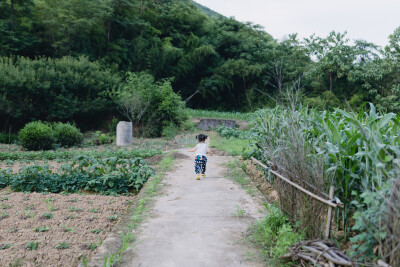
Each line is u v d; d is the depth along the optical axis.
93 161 7.43
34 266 3.27
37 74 19.80
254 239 3.60
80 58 23.17
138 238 3.64
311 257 2.78
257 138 7.12
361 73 25.95
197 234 3.76
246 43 37.69
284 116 5.32
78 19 25.41
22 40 23.19
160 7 37.53
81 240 3.97
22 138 13.97
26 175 6.79
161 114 20.67
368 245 2.54
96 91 22.00
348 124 4.39
